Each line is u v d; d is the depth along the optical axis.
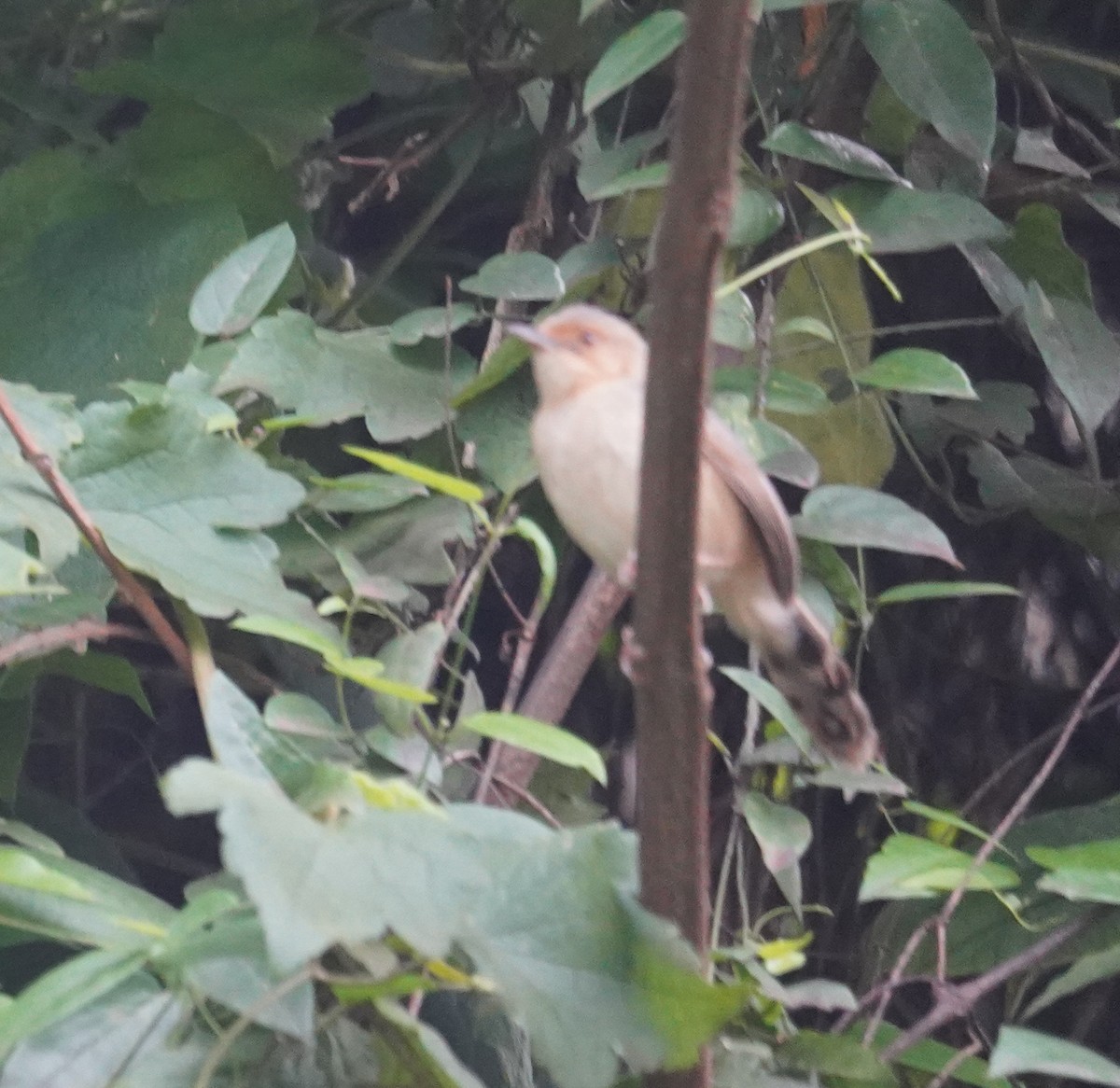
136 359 6.68
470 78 8.38
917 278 8.69
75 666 6.15
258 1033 4.18
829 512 6.01
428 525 6.32
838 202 6.57
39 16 8.69
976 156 6.39
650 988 3.65
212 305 6.17
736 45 3.39
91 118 8.76
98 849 7.22
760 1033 5.56
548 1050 3.51
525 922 3.66
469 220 9.34
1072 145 8.42
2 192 7.14
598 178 6.95
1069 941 5.96
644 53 5.78
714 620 8.11
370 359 6.50
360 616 6.90
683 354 3.66
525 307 7.62
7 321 6.93
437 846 3.36
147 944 3.77
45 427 5.19
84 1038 3.88
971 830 5.96
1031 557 8.52
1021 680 8.38
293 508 5.28
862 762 6.17
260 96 7.92
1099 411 7.00
